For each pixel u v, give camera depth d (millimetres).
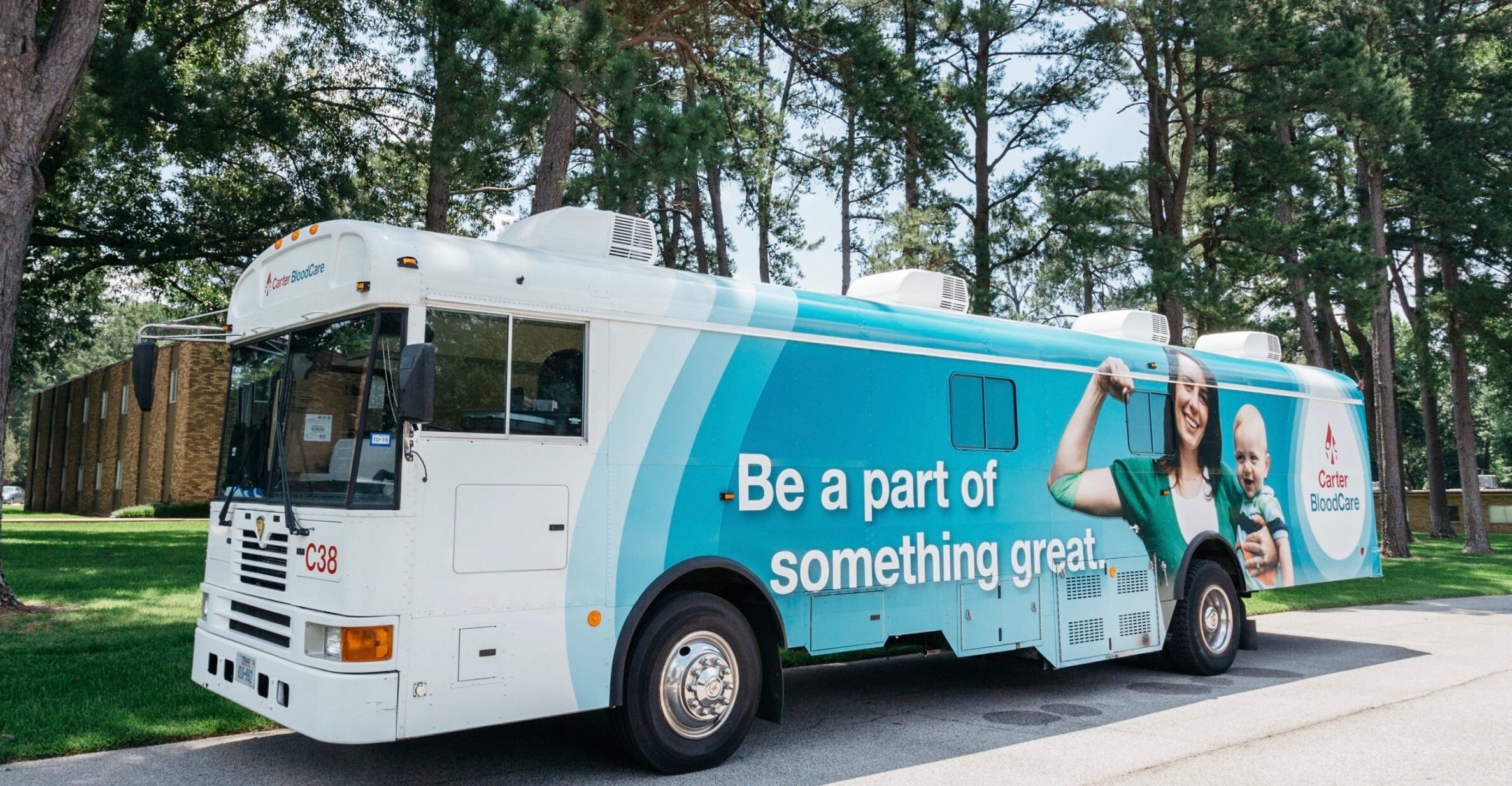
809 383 6195
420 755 5742
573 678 5031
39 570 13367
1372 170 25781
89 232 18203
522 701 4844
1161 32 19828
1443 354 29578
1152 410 8539
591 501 5184
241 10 18078
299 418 5195
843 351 6402
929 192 20625
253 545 5320
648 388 5488
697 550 5555
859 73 15648
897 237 20516
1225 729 6520
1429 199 25594
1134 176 19625
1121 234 19203
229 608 5508
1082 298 25906
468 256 5020
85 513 43594
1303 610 14234
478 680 4715
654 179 11398
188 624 9156
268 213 17469
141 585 11906
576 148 17062
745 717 5676
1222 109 22188
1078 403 7871
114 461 40812
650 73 18297
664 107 11773
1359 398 11117
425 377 4336
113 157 16359
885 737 6332
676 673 5402
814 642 5996
